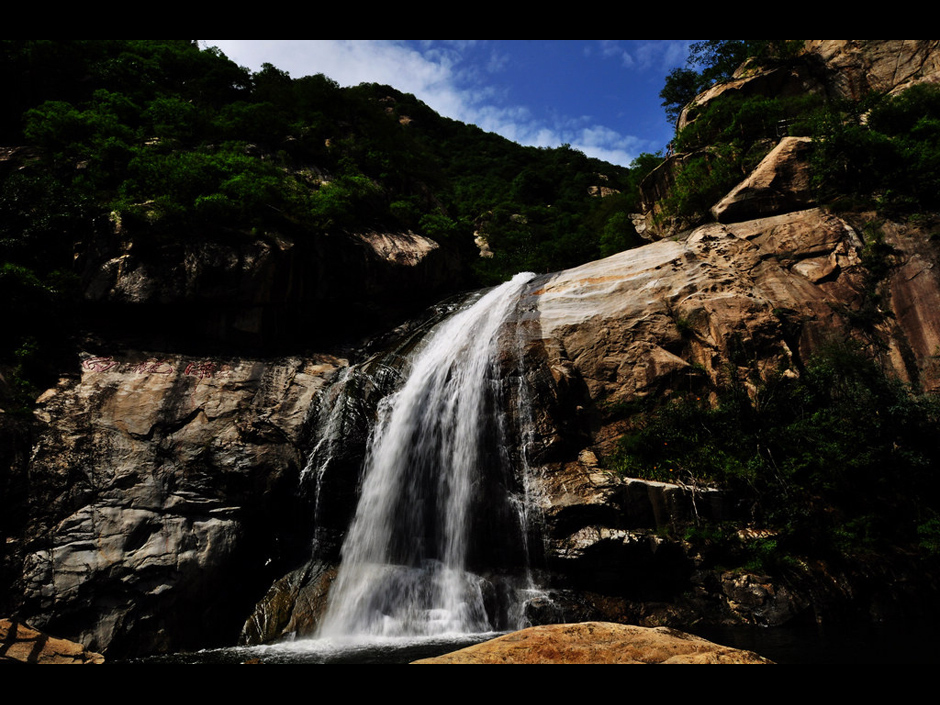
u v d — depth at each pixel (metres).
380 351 19.36
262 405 15.08
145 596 11.14
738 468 13.59
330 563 13.20
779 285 16.95
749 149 23.36
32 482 11.66
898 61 25.58
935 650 8.86
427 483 15.15
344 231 20.69
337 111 28.03
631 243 30.53
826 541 12.49
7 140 21.03
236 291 16.67
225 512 12.89
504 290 22.00
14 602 10.32
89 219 16.86
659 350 16.17
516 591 12.22
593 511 12.72
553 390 15.23
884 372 15.09
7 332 14.25
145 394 14.28
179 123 21.97
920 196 17.50
